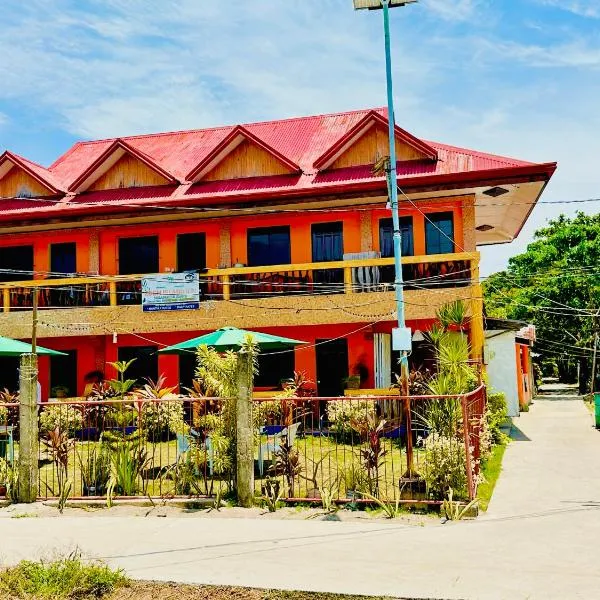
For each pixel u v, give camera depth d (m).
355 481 9.90
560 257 34.28
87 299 20.44
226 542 7.93
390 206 12.04
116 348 20.80
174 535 8.33
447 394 10.27
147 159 21.62
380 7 12.30
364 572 6.64
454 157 19.78
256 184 20.56
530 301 33.53
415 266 18.48
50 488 11.29
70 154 26.67
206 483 10.48
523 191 18.50
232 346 13.94
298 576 6.58
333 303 18.23
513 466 12.82
